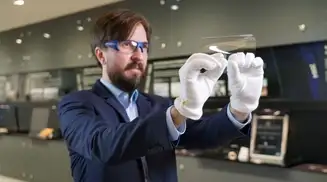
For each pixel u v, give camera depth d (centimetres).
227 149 326
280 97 315
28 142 538
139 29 105
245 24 308
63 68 495
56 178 485
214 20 330
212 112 334
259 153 308
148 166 111
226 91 322
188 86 78
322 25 263
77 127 94
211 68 78
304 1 272
